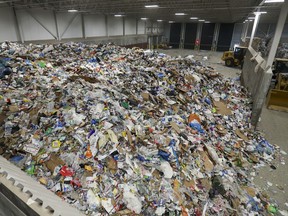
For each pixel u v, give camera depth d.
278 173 4.29
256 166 4.46
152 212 2.71
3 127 3.84
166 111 5.21
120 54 10.69
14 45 9.94
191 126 4.87
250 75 8.86
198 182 3.41
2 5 10.74
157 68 8.26
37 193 1.55
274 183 4.01
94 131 3.59
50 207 1.37
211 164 3.82
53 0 10.52
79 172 2.99
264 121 6.82
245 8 11.30
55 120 3.88
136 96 5.61
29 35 12.48
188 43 28.94
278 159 4.77
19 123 3.92
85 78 6.30
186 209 2.88
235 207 3.13
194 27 27.86
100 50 11.16
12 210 1.55
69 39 15.16
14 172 1.81
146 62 9.27
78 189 2.80
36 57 8.27
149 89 6.29
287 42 20.11
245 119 6.29
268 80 5.70
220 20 22.92
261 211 3.29
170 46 29.47
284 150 5.15
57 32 14.17
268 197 3.63
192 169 3.57
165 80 7.09
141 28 24.95
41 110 4.15
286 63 8.88
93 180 2.91
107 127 3.68
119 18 20.34
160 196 2.90
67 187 2.80
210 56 22.00
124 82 6.61
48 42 13.60
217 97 6.98
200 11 14.72
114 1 10.55
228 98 7.25
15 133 3.72
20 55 7.94
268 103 7.91
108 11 15.84
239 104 7.11
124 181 2.97
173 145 3.80
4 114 4.13
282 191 3.82
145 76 7.25
